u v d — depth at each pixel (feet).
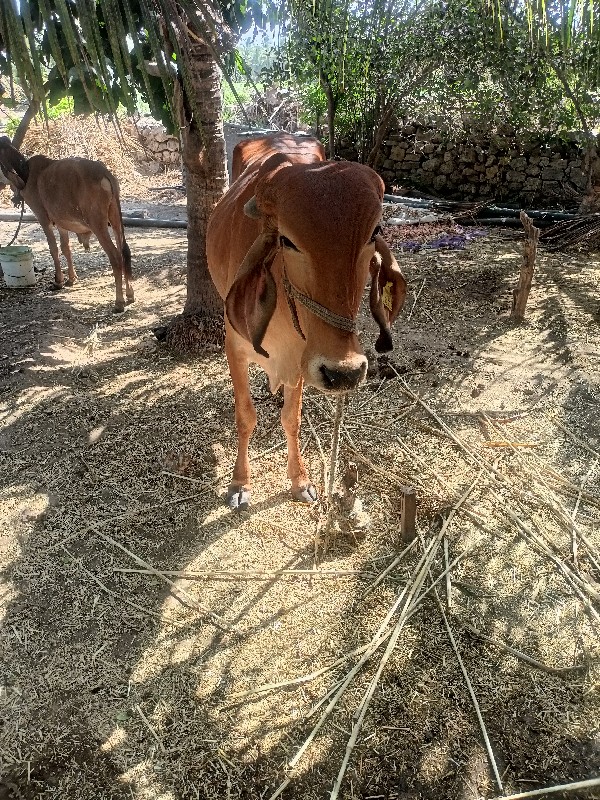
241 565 11.19
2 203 37.47
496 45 27.14
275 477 13.34
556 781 8.05
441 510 12.40
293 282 7.77
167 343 18.85
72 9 11.23
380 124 36.24
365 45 30.07
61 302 22.50
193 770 8.20
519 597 10.60
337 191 7.04
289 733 8.60
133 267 26.32
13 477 13.33
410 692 9.11
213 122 16.38
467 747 8.45
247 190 10.44
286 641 9.83
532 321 20.35
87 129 43.55
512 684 9.21
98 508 12.48
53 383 16.85
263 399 16.05
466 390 16.49
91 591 10.72
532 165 36.42
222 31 12.29
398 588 10.73
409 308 21.72
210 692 9.11
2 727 8.68
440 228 31.32
